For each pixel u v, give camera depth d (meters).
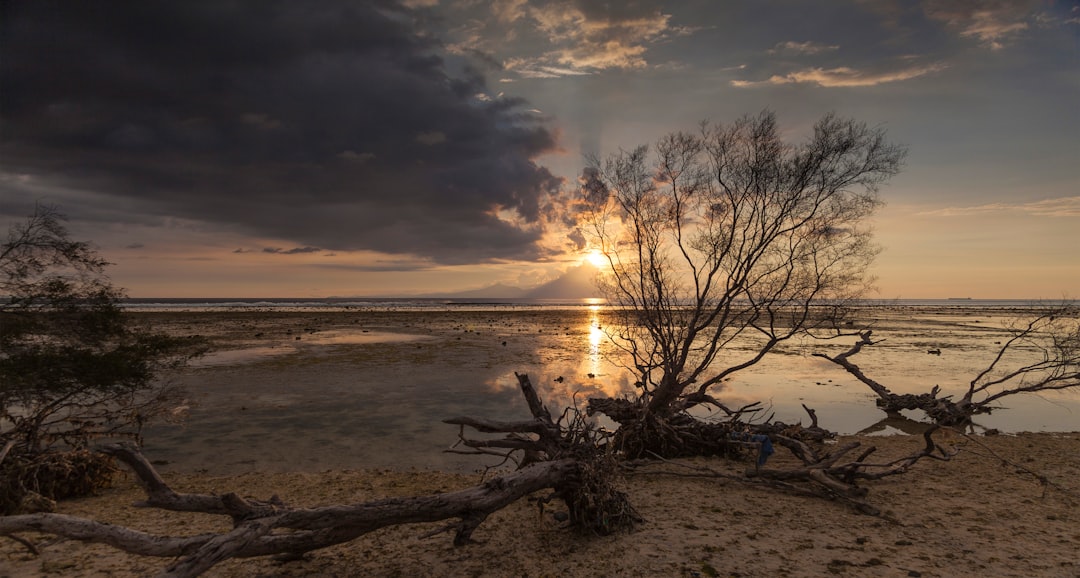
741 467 9.97
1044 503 7.60
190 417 13.49
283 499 7.81
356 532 5.18
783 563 5.50
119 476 9.37
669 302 12.16
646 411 10.85
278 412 14.17
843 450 8.47
